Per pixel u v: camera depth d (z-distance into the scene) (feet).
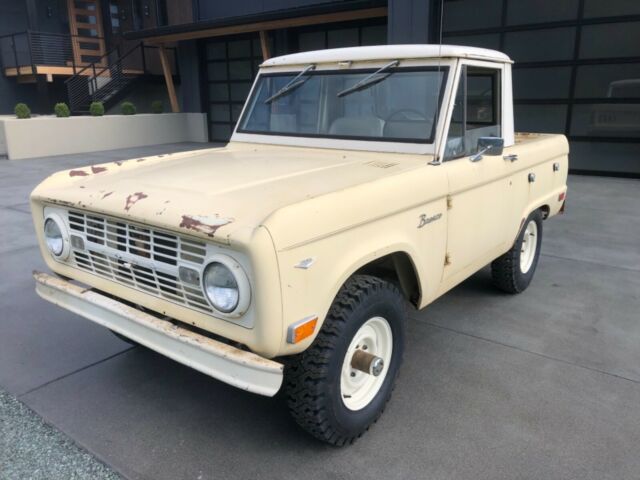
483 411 10.19
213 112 59.62
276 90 13.35
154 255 8.27
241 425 9.89
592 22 32.76
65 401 10.61
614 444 9.23
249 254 6.97
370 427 9.70
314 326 7.77
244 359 7.25
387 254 9.20
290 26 47.80
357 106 11.89
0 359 12.30
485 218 12.17
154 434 9.62
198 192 8.59
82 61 67.41
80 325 14.07
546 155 15.12
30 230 23.00
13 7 61.87
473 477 8.50
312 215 7.57
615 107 33.35
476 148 12.01
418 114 11.06
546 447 9.16
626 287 16.44
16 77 61.93
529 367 11.78
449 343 12.87
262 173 9.83
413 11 36.06
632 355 12.29
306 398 8.33
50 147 48.21
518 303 15.24
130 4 67.10
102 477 8.54
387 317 9.41
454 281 11.71
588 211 25.76
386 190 8.91
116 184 9.51
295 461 8.91
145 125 56.13
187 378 11.50
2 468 8.71
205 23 49.06
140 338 8.45
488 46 36.45
